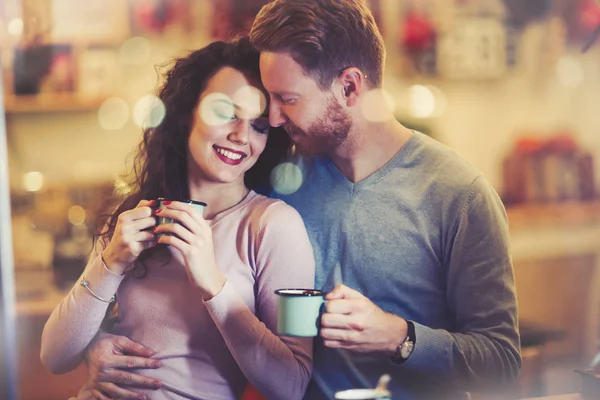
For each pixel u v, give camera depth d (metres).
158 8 2.86
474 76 2.91
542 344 2.11
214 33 2.56
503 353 1.43
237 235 1.49
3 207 1.75
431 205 1.51
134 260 1.45
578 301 2.88
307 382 1.45
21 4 2.83
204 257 1.35
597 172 3.03
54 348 1.46
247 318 1.37
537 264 2.96
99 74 2.93
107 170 3.03
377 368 1.54
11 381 1.78
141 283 1.49
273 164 1.62
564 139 3.05
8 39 2.83
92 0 2.88
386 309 1.53
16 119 2.98
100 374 1.44
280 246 1.46
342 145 1.54
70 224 2.84
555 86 3.01
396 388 1.53
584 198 3.02
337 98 1.50
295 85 1.47
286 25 1.46
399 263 1.52
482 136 2.97
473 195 1.48
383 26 2.80
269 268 1.46
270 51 1.47
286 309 1.31
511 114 2.96
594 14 2.93
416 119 2.76
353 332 1.32
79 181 2.96
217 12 2.53
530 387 2.07
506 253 1.48
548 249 2.98
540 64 2.98
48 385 2.33
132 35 2.89
